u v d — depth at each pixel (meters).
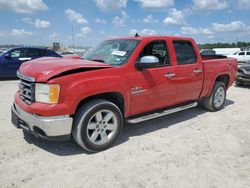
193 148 4.21
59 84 3.50
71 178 3.27
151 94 4.61
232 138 4.68
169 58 4.96
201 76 5.67
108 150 4.08
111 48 4.82
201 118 5.89
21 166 3.53
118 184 3.15
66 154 3.92
